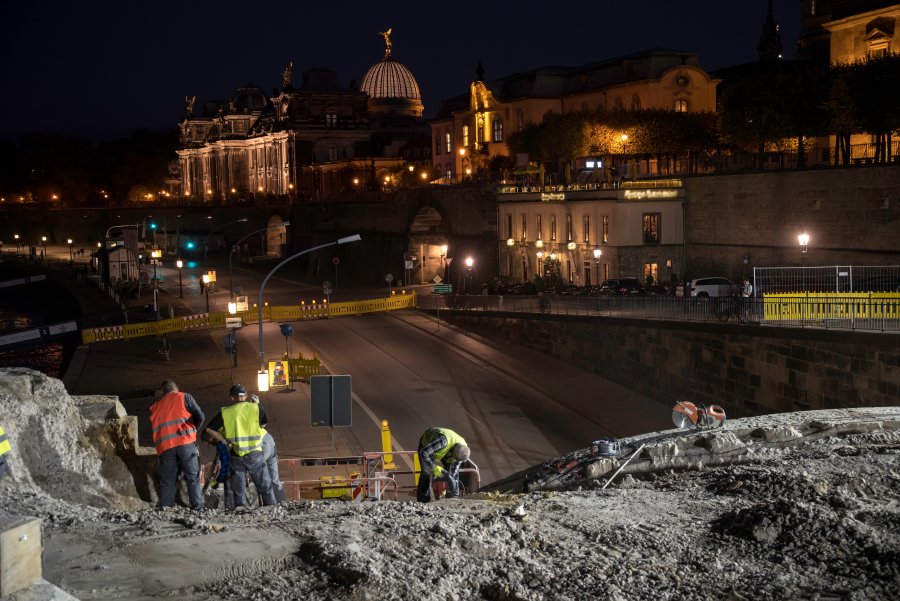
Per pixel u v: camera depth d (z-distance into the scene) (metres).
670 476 12.76
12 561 5.39
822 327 32.84
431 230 99.31
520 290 67.00
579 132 74.69
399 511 10.34
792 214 53.47
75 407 13.25
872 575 7.73
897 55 52.03
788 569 8.06
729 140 63.66
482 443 35.72
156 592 6.97
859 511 9.49
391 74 195.00
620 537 9.12
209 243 162.00
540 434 37.06
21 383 12.53
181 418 11.83
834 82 54.03
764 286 46.34
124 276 107.62
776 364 34.84
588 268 65.00
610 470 13.35
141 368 53.00
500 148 98.50
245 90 195.38
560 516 10.17
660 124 71.44
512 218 77.00
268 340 60.78
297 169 165.25
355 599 6.95
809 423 14.73
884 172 47.22
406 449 34.16
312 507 10.78
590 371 48.44
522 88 96.31
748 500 10.63
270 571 7.58
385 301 71.00
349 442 35.22
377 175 144.50
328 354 54.62
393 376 48.28
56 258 169.62
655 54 81.81
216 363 53.81
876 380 30.23
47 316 115.19
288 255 141.50
